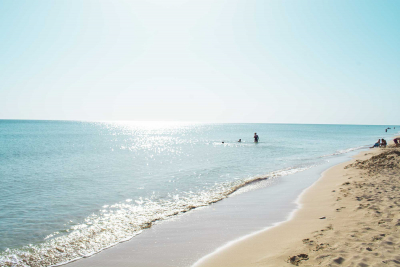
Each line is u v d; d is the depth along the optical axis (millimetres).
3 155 32500
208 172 20484
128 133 116500
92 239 8062
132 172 20750
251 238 7266
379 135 91188
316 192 12594
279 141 59438
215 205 11438
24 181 17312
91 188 15203
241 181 16828
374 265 4734
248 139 68875
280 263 5340
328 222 7688
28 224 9477
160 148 45281
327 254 5395
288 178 17188
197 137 83875
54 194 13844
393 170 15398
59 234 8516
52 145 48250
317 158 28656
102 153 36531
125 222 9539
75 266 6426
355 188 11820
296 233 7160
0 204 11992
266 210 10188
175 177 18500
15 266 6586
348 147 43844
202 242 7320
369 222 7191
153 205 11727
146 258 6555
